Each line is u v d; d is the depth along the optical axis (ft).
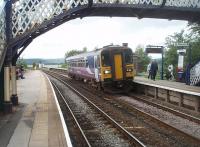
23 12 58.75
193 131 45.21
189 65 86.12
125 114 59.57
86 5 64.59
